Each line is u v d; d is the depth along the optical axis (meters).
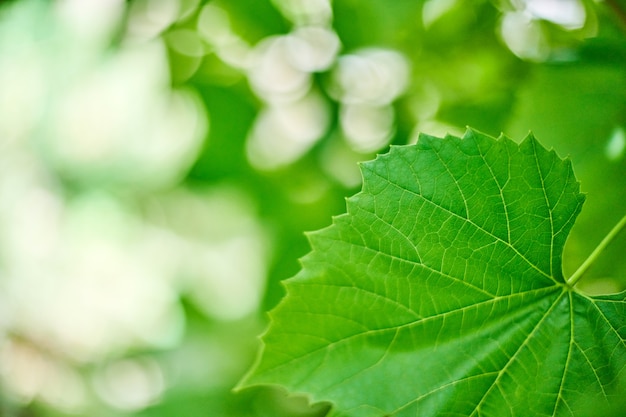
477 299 0.40
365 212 0.39
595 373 0.40
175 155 0.77
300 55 0.57
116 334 0.86
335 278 0.39
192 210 0.79
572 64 0.48
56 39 0.76
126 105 0.81
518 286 0.40
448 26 0.52
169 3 0.57
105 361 0.81
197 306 0.78
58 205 0.85
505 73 0.51
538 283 0.40
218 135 0.59
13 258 0.84
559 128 0.47
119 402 0.77
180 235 0.80
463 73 0.53
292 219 0.58
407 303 0.40
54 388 0.78
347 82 0.56
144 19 0.59
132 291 0.88
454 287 0.40
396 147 0.40
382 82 0.55
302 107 0.58
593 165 0.46
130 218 0.84
